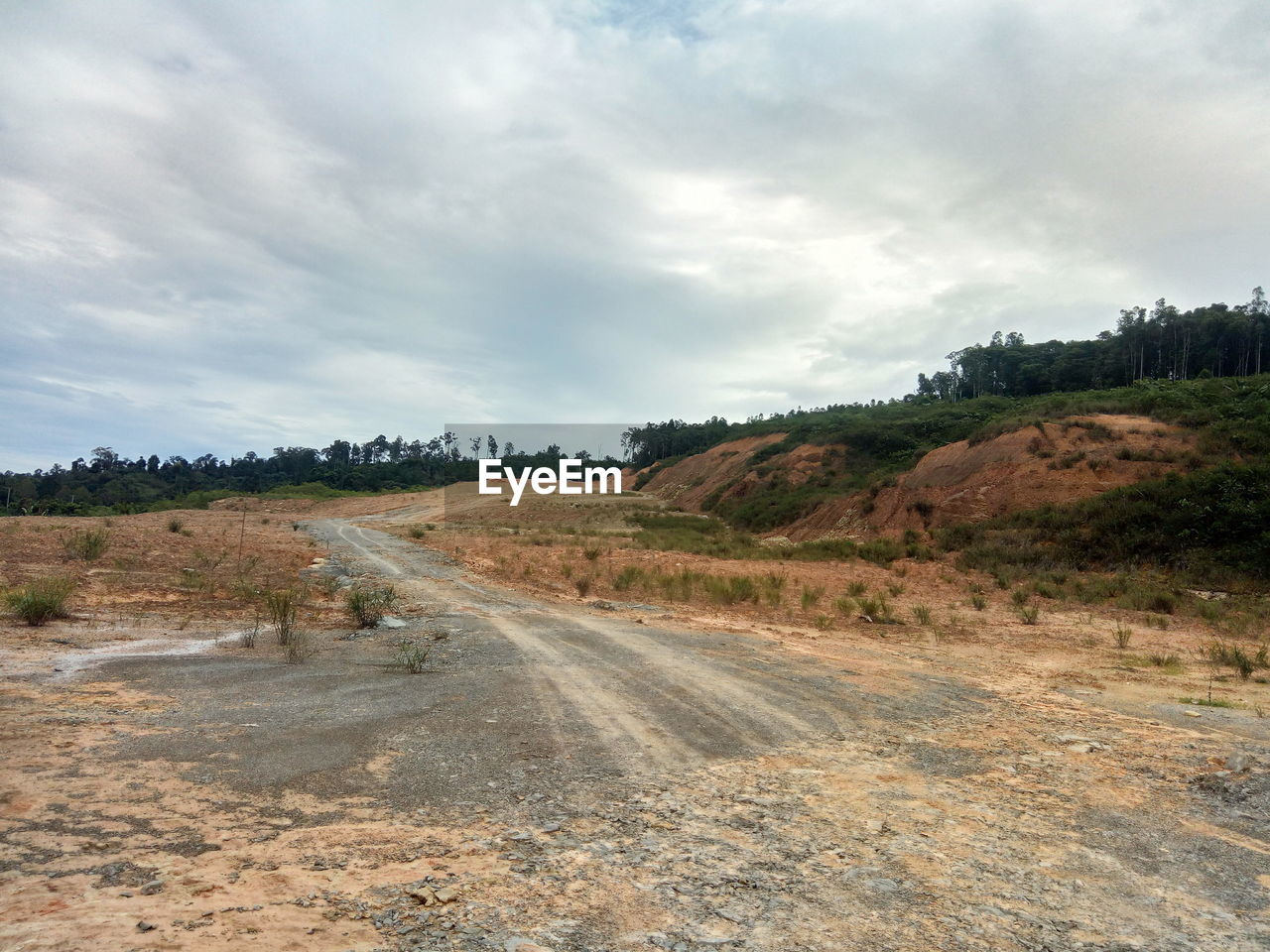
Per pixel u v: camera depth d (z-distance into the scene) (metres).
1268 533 21.84
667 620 14.70
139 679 7.54
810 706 7.74
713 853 4.07
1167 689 9.33
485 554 28.12
